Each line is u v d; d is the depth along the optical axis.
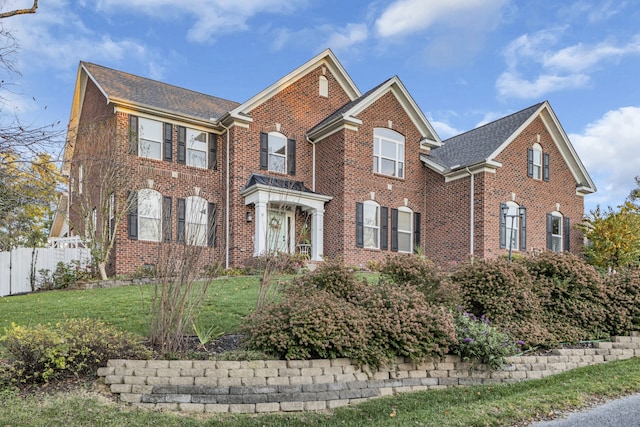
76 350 6.15
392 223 19.41
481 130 22.28
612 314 10.30
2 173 7.37
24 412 5.14
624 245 19.16
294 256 14.84
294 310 7.08
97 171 15.65
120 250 15.99
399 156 20.05
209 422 5.45
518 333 8.93
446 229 19.44
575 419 5.73
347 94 21.39
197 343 7.43
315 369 6.62
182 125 18.06
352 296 8.38
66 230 22.52
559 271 10.26
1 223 10.62
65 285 15.08
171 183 17.47
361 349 6.95
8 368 5.92
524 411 5.94
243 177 18.12
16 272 15.94
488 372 7.86
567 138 20.92
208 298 10.49
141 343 7.05
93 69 19.09
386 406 6.31
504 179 18.89
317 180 19.67
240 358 6.59
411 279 9.25
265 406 6.08
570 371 8.17
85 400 5.58
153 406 5.77
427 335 7.45
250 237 17.89
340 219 18.20
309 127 20.08
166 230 7.77
